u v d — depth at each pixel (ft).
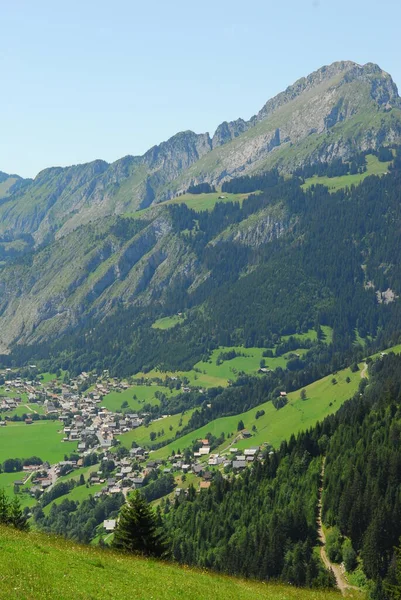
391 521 467.52
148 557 245.24
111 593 171.83
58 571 176.35
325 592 261.03
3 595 147.95
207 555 542.16
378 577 431.84
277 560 488.85
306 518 537.65
